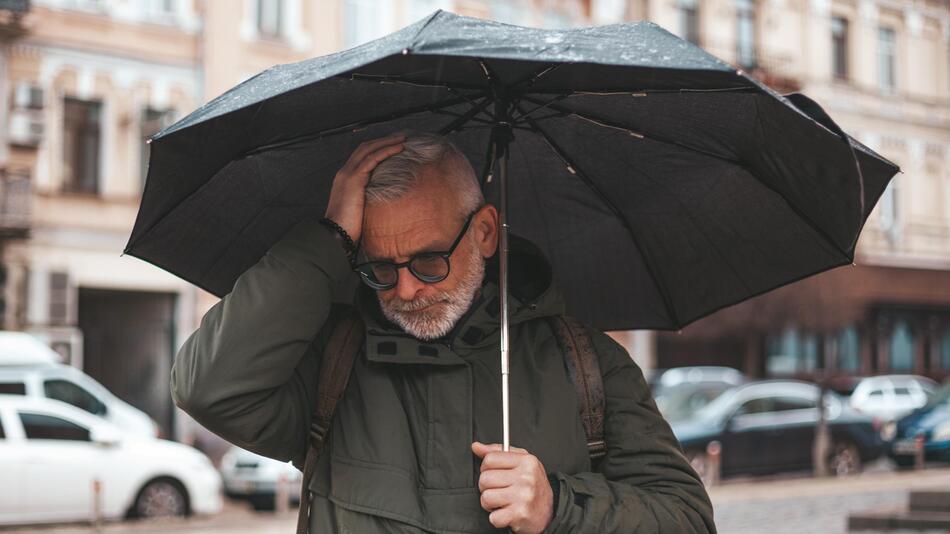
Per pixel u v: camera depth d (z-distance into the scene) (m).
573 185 2.92
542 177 2.93
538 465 2.29
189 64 25.12
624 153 2.77
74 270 23.75
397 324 2.51
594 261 3.04
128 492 14.84
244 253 2.78
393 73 2.34
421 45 1.89
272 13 26.41
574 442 2.46
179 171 2.40
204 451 23.75
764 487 18.09
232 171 2.60
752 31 36.03
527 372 2.52
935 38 41.03
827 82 37.56
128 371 24.94
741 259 2.80
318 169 2.72
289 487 17.11
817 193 2.39
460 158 2.53
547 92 2.52
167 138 2.21
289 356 2.35
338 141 2.68
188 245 2.68
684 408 19.42
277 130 2.48
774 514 14.47
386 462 2.38
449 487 2.38
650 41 2.01
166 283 24.75
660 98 2.47
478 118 2.73
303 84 1.97
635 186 2.84
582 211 2.97
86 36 23.86
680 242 2.88
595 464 2.53
